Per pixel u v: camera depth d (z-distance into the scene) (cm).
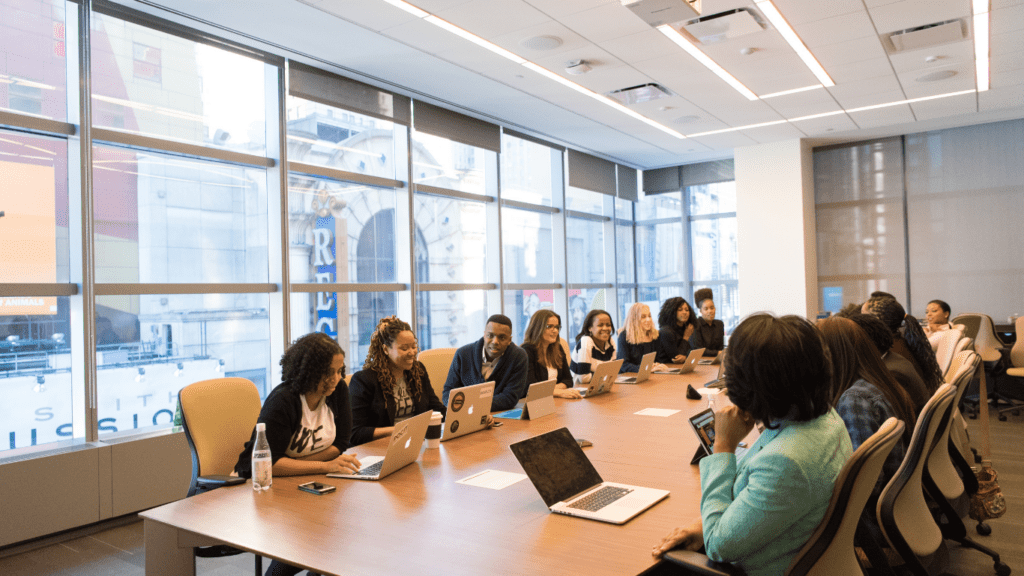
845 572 142
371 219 585
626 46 487
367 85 563
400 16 425
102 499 374
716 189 935
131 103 422
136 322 423
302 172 518
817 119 720
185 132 452
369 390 305
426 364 427
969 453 329
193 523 179
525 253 776
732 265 923
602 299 915
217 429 265
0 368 362
